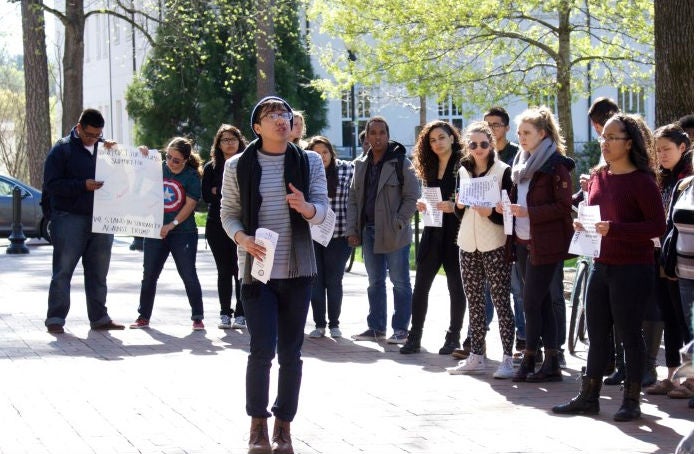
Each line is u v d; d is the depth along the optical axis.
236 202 6.24
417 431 6.68
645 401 7.58
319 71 38.12
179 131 36.91
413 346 9.61
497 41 22.19
